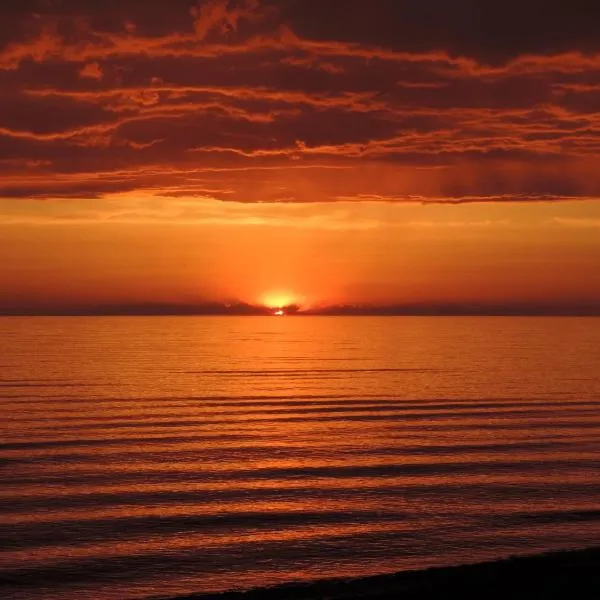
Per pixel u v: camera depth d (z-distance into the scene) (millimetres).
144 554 27328
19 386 82312
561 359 130500
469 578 21500
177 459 42969
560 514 32031
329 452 45219
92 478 38219
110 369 107875
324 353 153625
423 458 43281
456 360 129125
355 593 20547
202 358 135500
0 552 27281
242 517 31797
